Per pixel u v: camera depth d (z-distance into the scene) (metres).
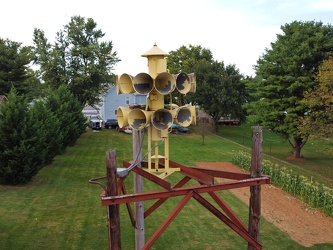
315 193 13.69
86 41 36.06
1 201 13.31
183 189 5.69
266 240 10.48
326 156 27.08
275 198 14.69
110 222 5.26
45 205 13.01
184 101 39.47
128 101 42.69
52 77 34.78
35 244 9.63
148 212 7.61
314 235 10.95
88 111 47.59
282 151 29.20
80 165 20.38
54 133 18.95
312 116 20.97
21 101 15.95
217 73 37.78
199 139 33.56
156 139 5.95
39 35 36.78
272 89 23.73
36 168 16.05
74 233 10.48
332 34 23.19
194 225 11.46
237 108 37.44
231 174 6.59
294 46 23.34
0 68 35.44
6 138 15.16
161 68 5.74
